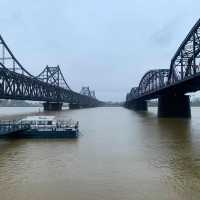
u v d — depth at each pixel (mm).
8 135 45594
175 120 79312
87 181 22938
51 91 148750
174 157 30906
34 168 26797
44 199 19344
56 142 41562
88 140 43344
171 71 82250
